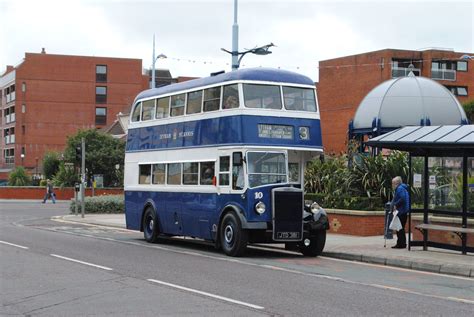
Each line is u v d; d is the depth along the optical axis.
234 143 16.48
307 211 17.14
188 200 18.48
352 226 21.44
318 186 24.88
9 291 10.80
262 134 16.45
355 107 70.81
